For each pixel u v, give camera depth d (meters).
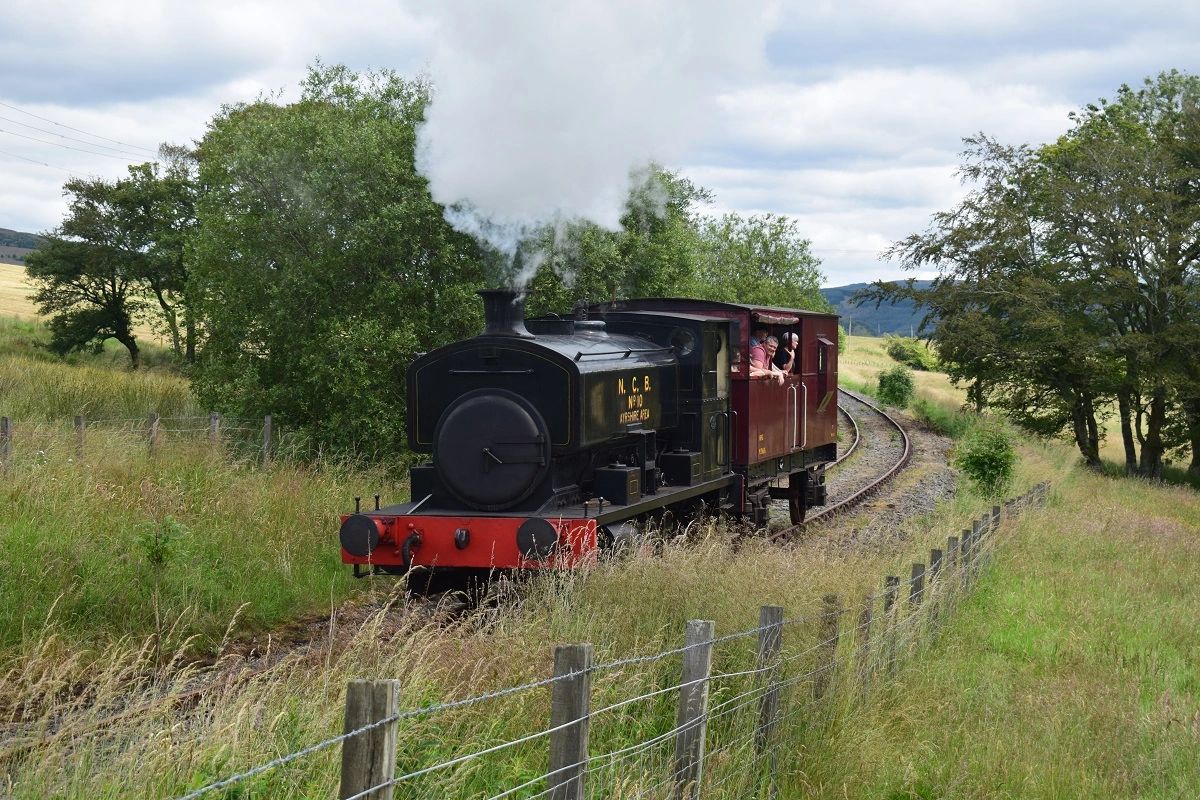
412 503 9.95
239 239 16.89
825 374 16.16
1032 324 30.48
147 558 8.70
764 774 5.73
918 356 77.50
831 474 22.16
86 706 6.52
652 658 4.86
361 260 16.52
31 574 8.30
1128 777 6.53
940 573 9.40
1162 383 29.73
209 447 13.30
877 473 22.28
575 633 6.78
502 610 7.73
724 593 7.32
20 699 6.28
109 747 4.87
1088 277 31.81
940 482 21.47
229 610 8.80
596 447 10.12
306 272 16.53
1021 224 32.69
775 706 5.95
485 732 5.38
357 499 9.52
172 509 10.37
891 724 6.89
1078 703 7.59
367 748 3.21
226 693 5.46
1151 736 7.18
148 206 39.22
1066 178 32.62
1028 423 35.06
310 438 15.81
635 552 8.20
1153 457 33.69
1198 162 33.66
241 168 16.48
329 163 16.22
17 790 4.51
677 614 7.12
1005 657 9.11
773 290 43.00
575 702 4.12
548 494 9.51
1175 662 9.27
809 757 6.03
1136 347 30.02
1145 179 31.77
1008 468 19.08
